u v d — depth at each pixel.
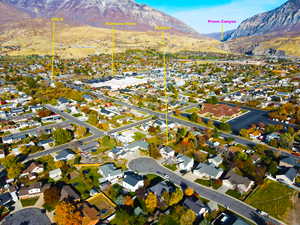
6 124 151.50
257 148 121.62
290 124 157.38
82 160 112.12
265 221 76.94
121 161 111.31
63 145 126.94
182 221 72.06
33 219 76.56
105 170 100.31
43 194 87.38
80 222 72.94
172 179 98.31
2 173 101.94
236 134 143.00
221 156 115.94
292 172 99.56
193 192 88.50
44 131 142.25
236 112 178.75
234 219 76.25
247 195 89.19
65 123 156.88
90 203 83.12
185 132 138.12
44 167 106.00
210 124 154.00
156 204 80.38
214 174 97.94
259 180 93.69
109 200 84.38
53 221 75.75
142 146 122.50
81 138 135.50
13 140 130.25
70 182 95.69
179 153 118.50
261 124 151.75
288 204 84.75
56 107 188.75
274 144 126.56
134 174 99.69
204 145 127.00
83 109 177.62
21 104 194.88
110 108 187.25
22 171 101.31
